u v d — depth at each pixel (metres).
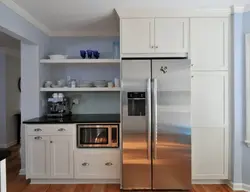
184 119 3.05
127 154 3.10
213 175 3.22
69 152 3.29
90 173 3.31
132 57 3.21
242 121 3.13
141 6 2.96
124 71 3.05
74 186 3.27
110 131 3.28
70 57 4.20
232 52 3.15
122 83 3.06
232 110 3.17
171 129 3.05
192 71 3.19
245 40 3.09
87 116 3.85
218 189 3.13
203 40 3.18
